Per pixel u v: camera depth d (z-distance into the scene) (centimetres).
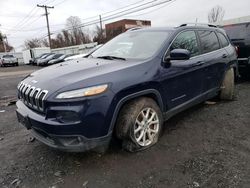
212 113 486
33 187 279
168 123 442
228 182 272
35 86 309
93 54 449
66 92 278
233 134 390
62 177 294
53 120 279
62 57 2514
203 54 455
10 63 3172
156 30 423
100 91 287
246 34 743
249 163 307
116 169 304
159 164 311
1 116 551
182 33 416
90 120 281
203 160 317
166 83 363
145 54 371
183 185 271
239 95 611
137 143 332
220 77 514
